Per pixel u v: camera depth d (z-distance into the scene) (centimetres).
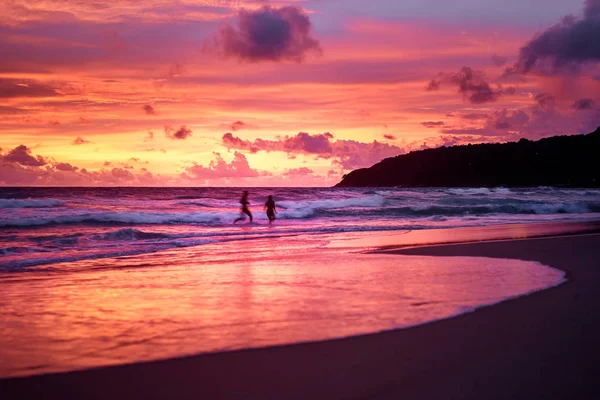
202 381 366
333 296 673
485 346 438
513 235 1720
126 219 2362
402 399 328
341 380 364
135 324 535
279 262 1054
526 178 13525
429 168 15512
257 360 411
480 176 14325
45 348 450
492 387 344
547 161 13700
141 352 436
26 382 367
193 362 408
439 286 738
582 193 5591
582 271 870
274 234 1853
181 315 574
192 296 687
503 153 14650
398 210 3231
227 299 663
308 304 625
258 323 532
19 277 885
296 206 3675
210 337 481
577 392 333
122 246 1447
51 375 381
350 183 17288
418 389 344
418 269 921
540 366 383
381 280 801
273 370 387
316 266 980
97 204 3575
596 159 12975
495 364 390
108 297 686
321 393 341
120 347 452
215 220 2555
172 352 434
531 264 969
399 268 938
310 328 509
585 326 499
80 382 367
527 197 5009
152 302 650
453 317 544
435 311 575
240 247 1409
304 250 1308
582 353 413
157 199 4250
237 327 517
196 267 995
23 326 530
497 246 1314
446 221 2562
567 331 482
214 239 1655
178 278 851
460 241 1519
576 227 2075
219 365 401
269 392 344
